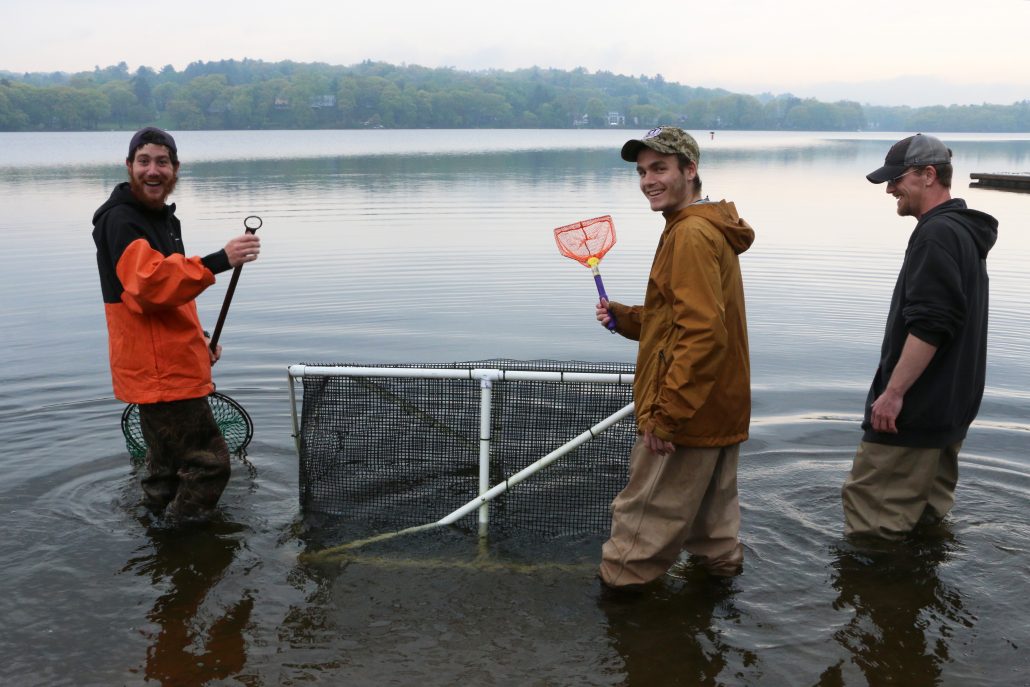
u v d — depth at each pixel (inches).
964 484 206.8
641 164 147.7
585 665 139.7
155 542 180.2
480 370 181.6
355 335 344.2
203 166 1524.4
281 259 519.5
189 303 183.2
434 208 797.9
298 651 143.4
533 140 3762.3
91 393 274.4
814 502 198.7
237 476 214.8
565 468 183.2
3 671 137.4
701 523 163.8
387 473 189.0
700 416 148.4
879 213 788.6
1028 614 153.2
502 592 161.2
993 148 2901.1
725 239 143.6
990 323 368.5
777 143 3757.4
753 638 147.0
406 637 147.3
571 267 493.7
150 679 136.1
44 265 494.0
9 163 1551.4
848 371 301.7
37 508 195.0
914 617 152.8
